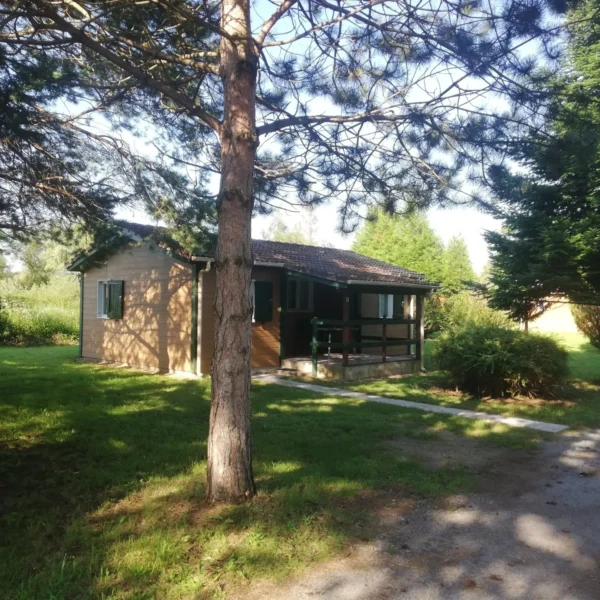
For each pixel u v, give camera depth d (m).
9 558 3.53
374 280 13.20
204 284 12.66
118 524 4.13
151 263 13.88
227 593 3.23
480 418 8.53
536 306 12.61
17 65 5.59
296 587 3.32
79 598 3.12
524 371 10.08
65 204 7.46
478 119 5.71
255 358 13.50
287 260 13.85
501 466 6.04
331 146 6.55
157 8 5.53
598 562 3.75
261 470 5.46
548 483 5.48
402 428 7.76
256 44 4.69
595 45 9.05
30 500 4.63
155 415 8.07
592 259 10.81
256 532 3.97
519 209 12.09
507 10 5.01
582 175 10.94
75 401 9.02
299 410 8.77
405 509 4.64
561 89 5.39
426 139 6.15
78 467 5.55
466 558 3.77
